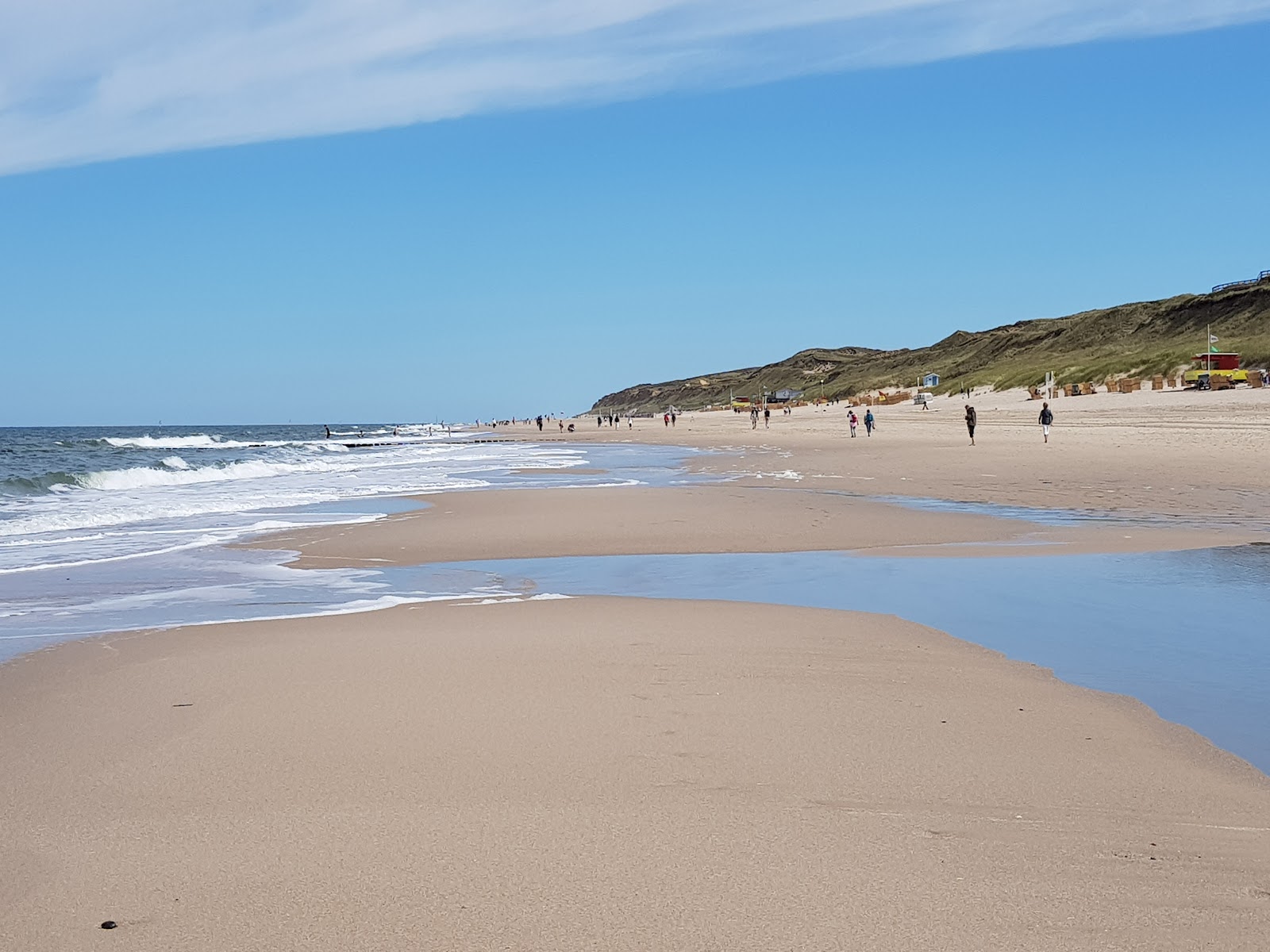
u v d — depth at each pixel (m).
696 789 4.88
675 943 3.44
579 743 5.58
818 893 3.80
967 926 3.56
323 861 4.09
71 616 9.80
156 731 5.89
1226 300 136.00
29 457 57.66
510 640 8.32
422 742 5.62
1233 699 6.48
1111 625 8.75
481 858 4.11
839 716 6.12
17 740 5.75
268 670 7.34
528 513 19.16
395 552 14.38
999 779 5.03
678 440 69.75
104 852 4.20
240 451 73.69
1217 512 17.22
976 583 11.02
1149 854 4.17
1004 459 30.41
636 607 9.91
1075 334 157.38
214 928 3.58
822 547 14.30
